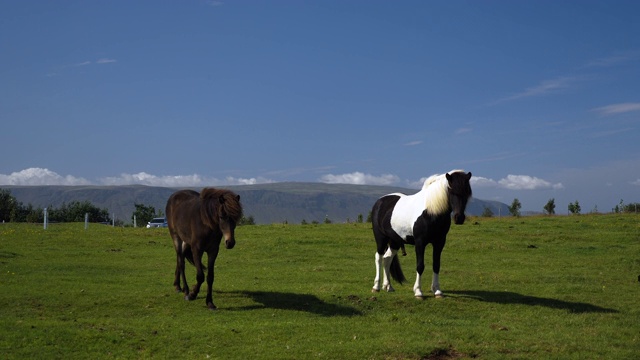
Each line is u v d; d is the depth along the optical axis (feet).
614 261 65.87
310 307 39.93
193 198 41.75
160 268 59.62
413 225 41.45
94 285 47.78
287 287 48.01
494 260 67.41
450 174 39.73
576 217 119.75
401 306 40.27
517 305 41.52
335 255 71.56
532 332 34.58
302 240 82.94
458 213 38.96
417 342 31.68
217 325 34.63
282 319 36.70
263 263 65.31
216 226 38.04
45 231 94.58
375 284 45.47
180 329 33.55
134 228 109.50
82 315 36.96
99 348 30.07
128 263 62.95
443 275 56.18
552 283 52.03
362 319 37.01
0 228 102.47
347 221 141.90
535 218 120.88
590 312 40.09
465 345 31.63
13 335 31.14
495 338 33.06
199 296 42.93
